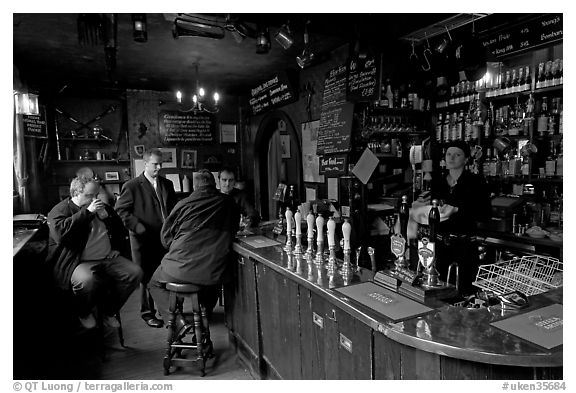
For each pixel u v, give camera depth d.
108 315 3.30
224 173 3.84
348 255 2.07
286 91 4.67
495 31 3.32
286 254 2.55
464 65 3.41
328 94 4.07
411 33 3.56
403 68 4.10
